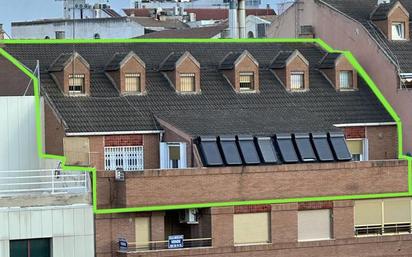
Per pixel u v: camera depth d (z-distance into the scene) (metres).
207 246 92.88
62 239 89.62
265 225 94.94
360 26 110.56
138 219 91.56
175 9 193.12
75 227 89.94
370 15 111.88
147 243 91.62
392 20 110.31
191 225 94.00
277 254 95.00
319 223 96.81
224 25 145.00
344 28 112.12
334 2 114.19
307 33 114.69
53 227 89.31
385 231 99.12
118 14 188.88
